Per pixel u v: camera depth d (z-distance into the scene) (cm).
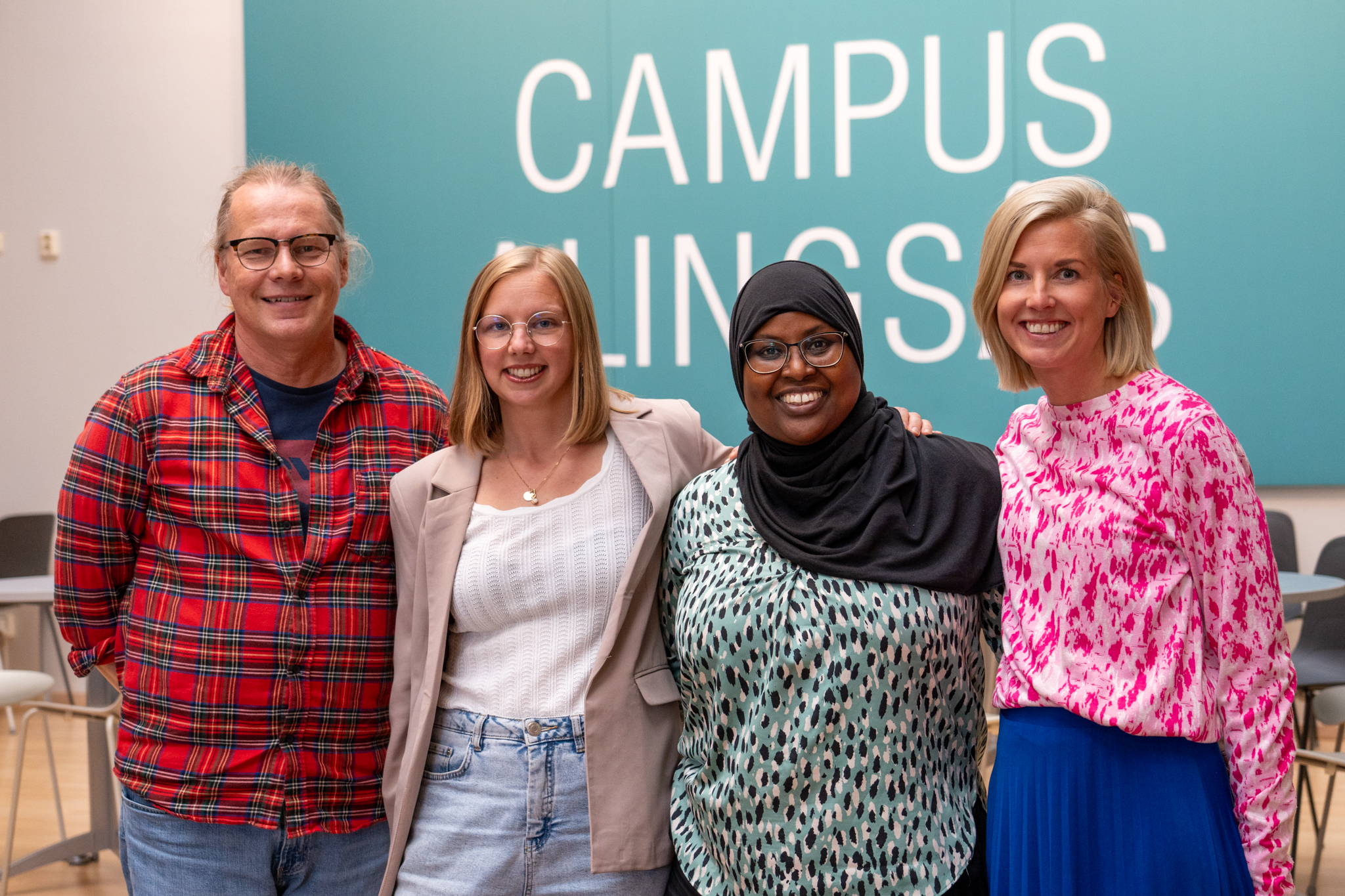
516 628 164
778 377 147
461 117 514
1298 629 441
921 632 139
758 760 141
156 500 172
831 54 480
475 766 159
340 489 174
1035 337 140
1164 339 460
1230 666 129
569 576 162
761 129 488
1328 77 442
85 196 564
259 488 171
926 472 147
